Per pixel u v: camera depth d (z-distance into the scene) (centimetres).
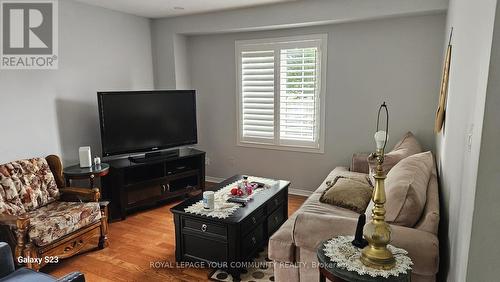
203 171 444
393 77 377
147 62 472
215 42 473
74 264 273
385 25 371
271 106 448
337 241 172
